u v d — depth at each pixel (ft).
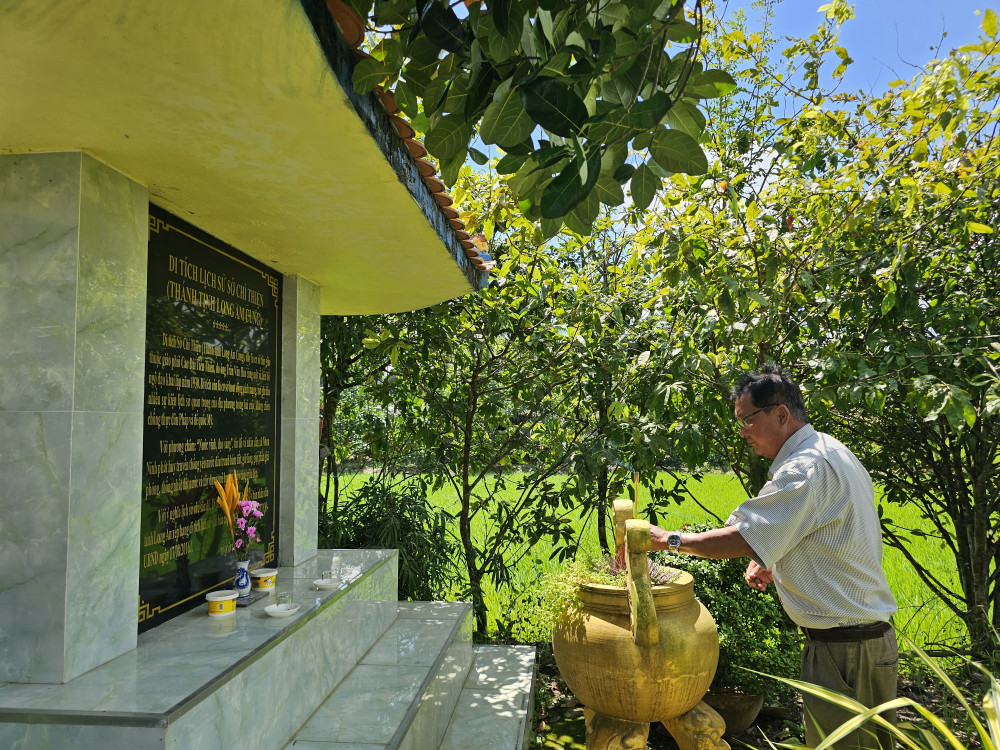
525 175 5.08
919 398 11.44
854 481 8.36
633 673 9.07
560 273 17.80
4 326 7.45
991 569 20.57
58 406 7.30
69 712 6.37
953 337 13.02
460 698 13.79
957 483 16.63
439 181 9.84
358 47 6.01
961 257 14.14
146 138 7.09
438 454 19.27
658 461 15.42
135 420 8.35
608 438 16.40
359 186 8.52
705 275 12.10
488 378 19.31
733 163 15.81
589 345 17.03
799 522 8.28
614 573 10.23
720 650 13.32
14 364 7.41
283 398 13.65
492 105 4.32
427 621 14.84
